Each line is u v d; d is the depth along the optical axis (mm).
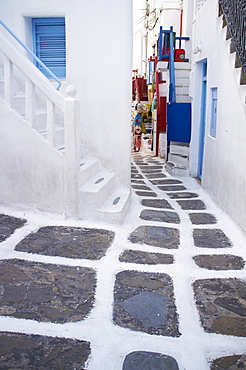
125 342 2922
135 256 4539
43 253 4402
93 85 6590
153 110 15844
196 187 9109
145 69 20656
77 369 2605
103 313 3293
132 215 6242
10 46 5195
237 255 4738
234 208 5871
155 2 17531
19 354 2711
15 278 3793
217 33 7445
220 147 7027
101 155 6762
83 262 4258
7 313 3191
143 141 17906
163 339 2982
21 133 5398
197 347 2904
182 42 13305
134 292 3689
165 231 5566
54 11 6480
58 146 6258
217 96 7391
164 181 9891
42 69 6949
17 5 6555
